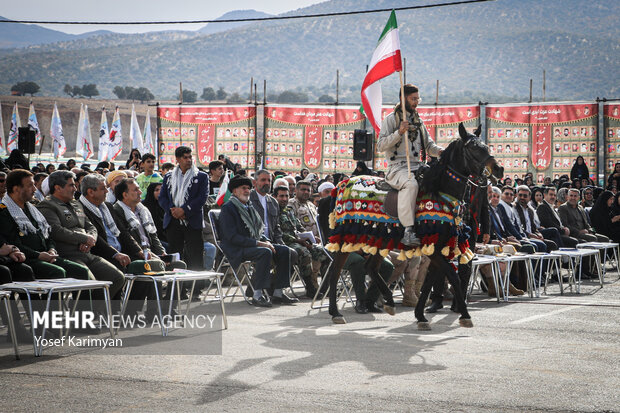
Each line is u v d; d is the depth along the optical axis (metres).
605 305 11.66
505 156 26.22
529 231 15.16
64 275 8.49
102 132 41.19
